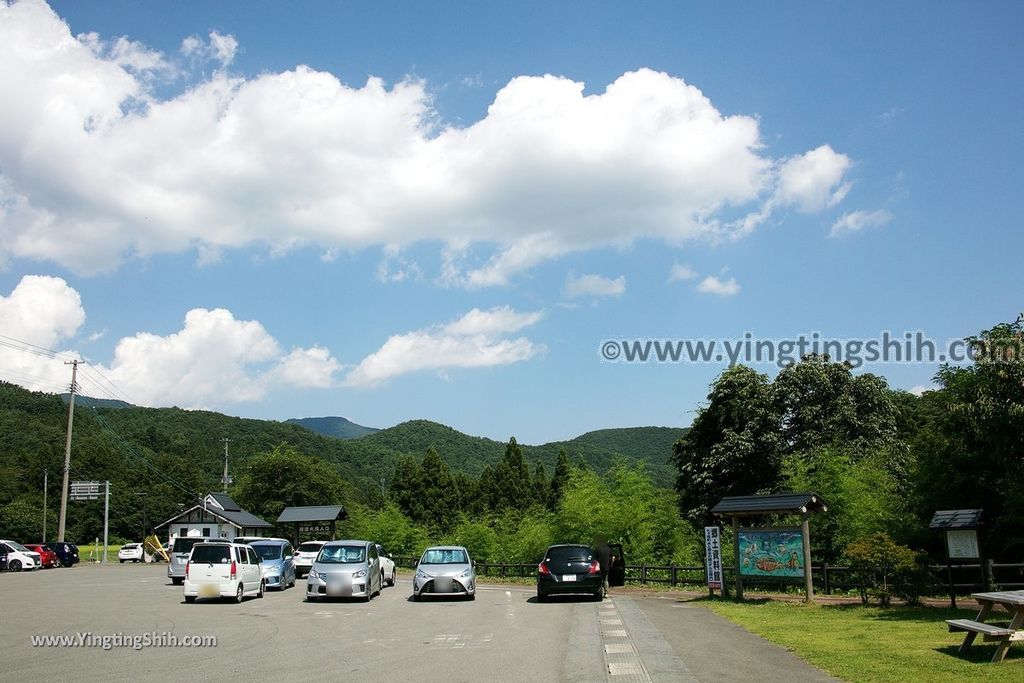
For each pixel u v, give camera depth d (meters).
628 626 15.56
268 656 12.41
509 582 35.31
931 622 14.73
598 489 34.19
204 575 23.06
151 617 18.88
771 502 20.14
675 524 35.25
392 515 54.81
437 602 23.31
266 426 121.81
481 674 10.48
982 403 14.90
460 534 44.84
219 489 94.50
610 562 27.03
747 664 10.77
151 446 100.06
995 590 17.41
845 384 34.22
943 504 20.67
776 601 20.14
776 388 34.88
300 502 65.38
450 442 136.00
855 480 24.38
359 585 23.44
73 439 88.44
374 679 10.21
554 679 10.02
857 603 18.81
